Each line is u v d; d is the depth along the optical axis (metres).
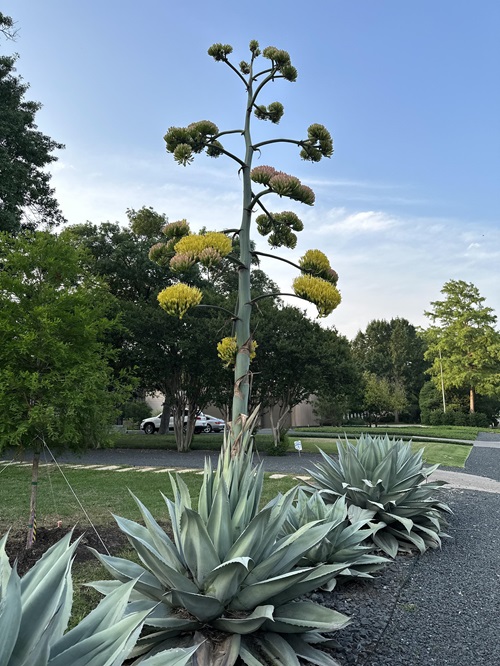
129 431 30.59
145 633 2.82
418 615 3.73
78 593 3.90
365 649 3.15
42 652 1.38
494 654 3.14
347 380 15.75
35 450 5.37
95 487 9.15
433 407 44.88
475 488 9.49
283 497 3.46
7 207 14.77
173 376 16.97
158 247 4.32
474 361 40.75
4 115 15.76
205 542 2.67
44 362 5.45
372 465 6.15
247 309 3.68
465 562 5.07
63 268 5.82
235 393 3.47
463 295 42.50
